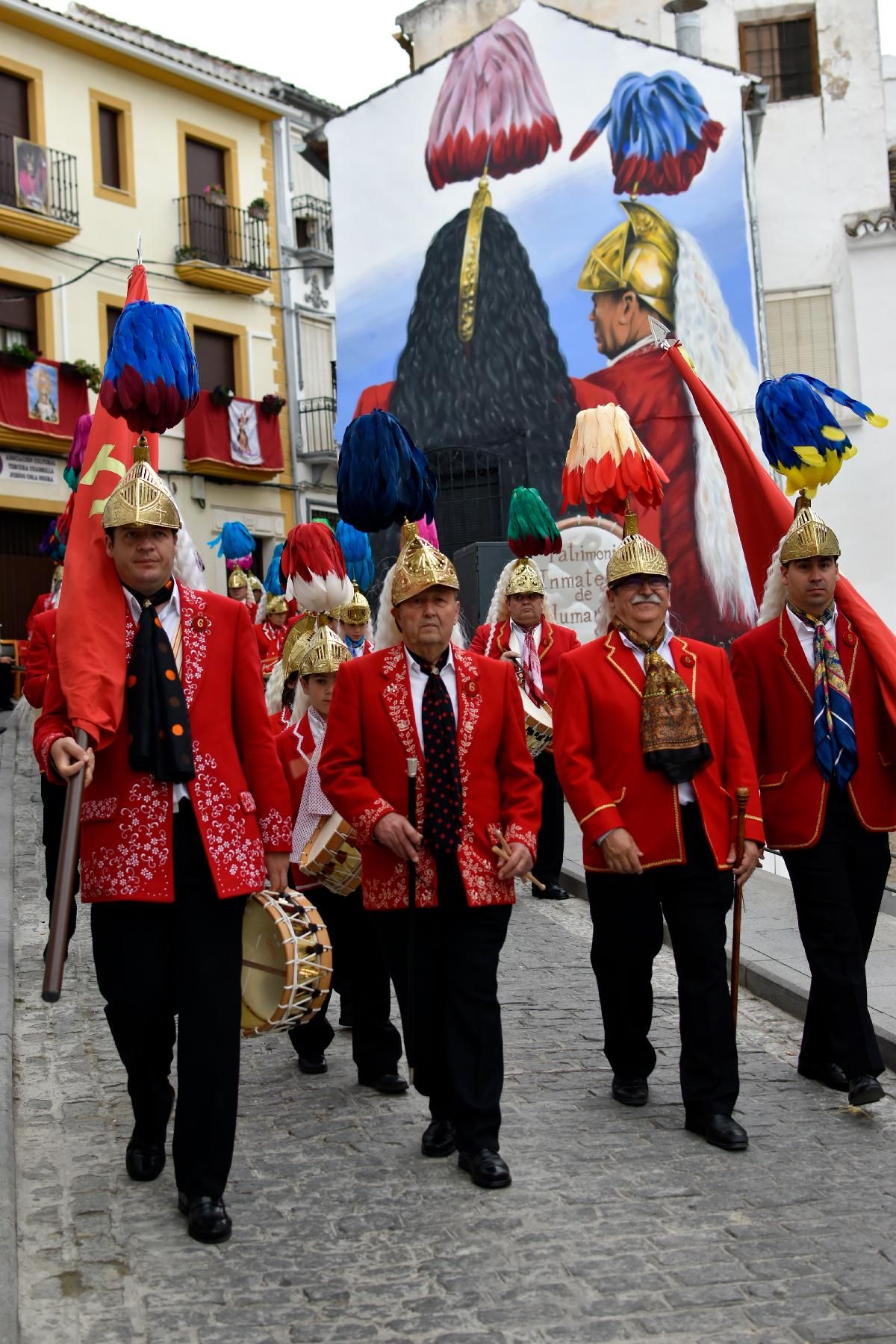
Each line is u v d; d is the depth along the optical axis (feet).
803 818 17.07
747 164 62.23
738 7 67.92
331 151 71.20
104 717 13.20
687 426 62.28
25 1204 14.15
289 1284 12.34
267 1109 17.39
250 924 15.01
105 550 14.08
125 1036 13.91
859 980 16.66
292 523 97.40
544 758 29.96
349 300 70.69
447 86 68.23
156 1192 14.44
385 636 16.25
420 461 16.31
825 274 66.49
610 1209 13.91
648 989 17.03
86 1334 11.43
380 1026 18.01
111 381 14.17
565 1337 11.31
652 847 16.25
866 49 66.44
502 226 66.85
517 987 22.90
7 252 80.59
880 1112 16.87
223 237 92.43
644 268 63.41
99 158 86.07
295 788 18.85
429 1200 14.21
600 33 64.59
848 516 65.16
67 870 12.51
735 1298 11.94
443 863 15.07
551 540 30.07
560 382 65.31
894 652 17.30
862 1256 12.75
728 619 61.00
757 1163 15.17
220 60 94.79
